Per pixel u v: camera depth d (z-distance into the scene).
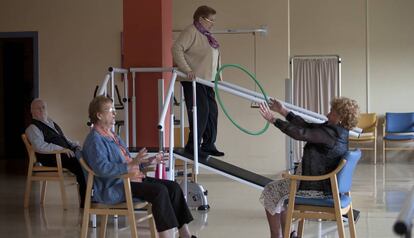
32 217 6.85
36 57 11.85
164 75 7.26
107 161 4.52
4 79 14.27
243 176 6.44
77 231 6.07
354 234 4.66
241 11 11.48
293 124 4.50
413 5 13.10
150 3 7.17
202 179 10.50
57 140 7.36
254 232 5.95
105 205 4.59
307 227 6.21
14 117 14.30
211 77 6.69
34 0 11.84
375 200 7.87
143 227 6.28
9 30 11.90
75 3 11.77
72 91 11.83
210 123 6.94
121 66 11.70
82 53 11.80
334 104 4.57
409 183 9.57
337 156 4.44
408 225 1.94
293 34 13.28
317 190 4.51
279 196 4.72
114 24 11.73
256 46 11.48
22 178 10.58
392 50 13.16
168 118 7.36
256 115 11.43
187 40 6.47
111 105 4.72
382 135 13.26
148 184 4.64
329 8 13.21
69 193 8.80
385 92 13.21
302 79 13.00
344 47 13.22
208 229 6.11
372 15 13.16
